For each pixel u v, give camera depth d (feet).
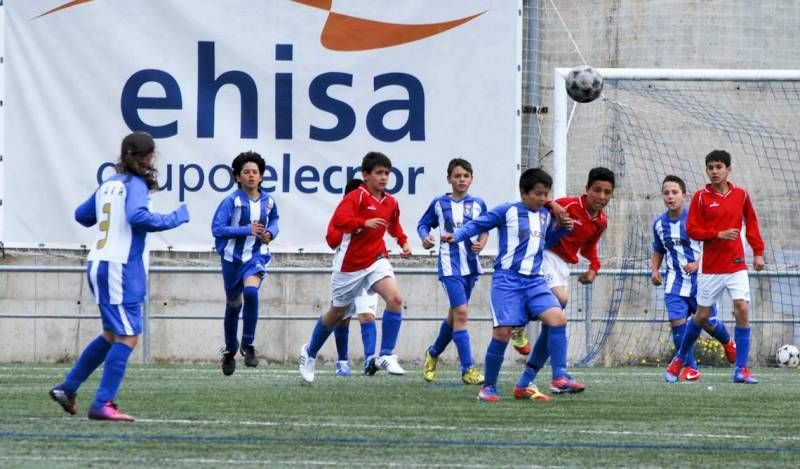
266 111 176.24
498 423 87.56
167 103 175.83
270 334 178.60
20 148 175.11
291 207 176.35
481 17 176.76
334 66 176.35
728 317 182.50
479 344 179.73
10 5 175.42
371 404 101.96
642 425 87.81
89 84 175.63
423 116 176.35
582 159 186.09
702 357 178.91
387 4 176.76
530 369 107.86
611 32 187.32
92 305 179.01
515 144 176.45
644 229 183.42
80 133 175.32
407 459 68.69
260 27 176.24
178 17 176.04
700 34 186.39
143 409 96.17
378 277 125.39
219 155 175.94
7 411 92.63
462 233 103.30
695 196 135.23
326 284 179.32
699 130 185.16
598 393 118.11
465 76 176.55
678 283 147.43
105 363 84.94
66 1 175.63
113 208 83.15
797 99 185.57
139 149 83.97
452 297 128.36
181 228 176.14
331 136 176.45
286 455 69.77
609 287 180.75
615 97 184.65
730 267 134.31
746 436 81.66
